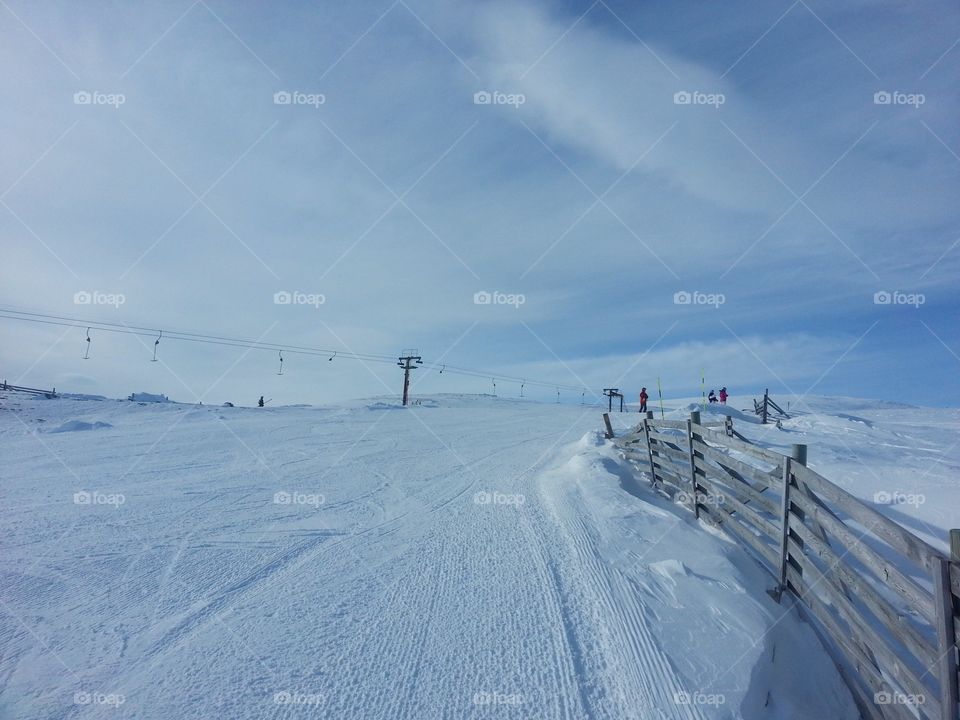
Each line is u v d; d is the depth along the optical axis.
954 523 7.30
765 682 4.43
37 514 8.21
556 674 4.11
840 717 4.66
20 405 26.11
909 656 5.16
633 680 4.07
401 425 23.62
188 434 18.38
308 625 4.79
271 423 22.61
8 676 3.96
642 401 32.84
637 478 11.10
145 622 4.81
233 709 3.62
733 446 7.11
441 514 8.48
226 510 8.57
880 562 4.01
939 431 19.52
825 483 4.92
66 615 4.93
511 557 6.47
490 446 17.12
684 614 5.07
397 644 4.49
